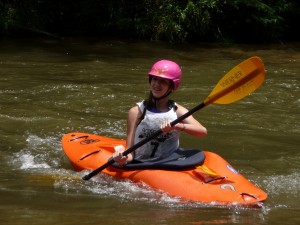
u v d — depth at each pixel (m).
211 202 6.88
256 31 25.80
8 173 8.31
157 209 6.70
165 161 7.61
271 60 20.03
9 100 12.80
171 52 21.41
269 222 6.40
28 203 6.84
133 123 7.90
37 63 17.75
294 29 27.53
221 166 7.64
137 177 7.58
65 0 25.72
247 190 7.10
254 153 9.66
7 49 20.27
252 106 12.87
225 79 7.67
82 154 8.76
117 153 7.66
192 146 9.97
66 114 11.80
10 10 24.12
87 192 7.40
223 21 25.92
